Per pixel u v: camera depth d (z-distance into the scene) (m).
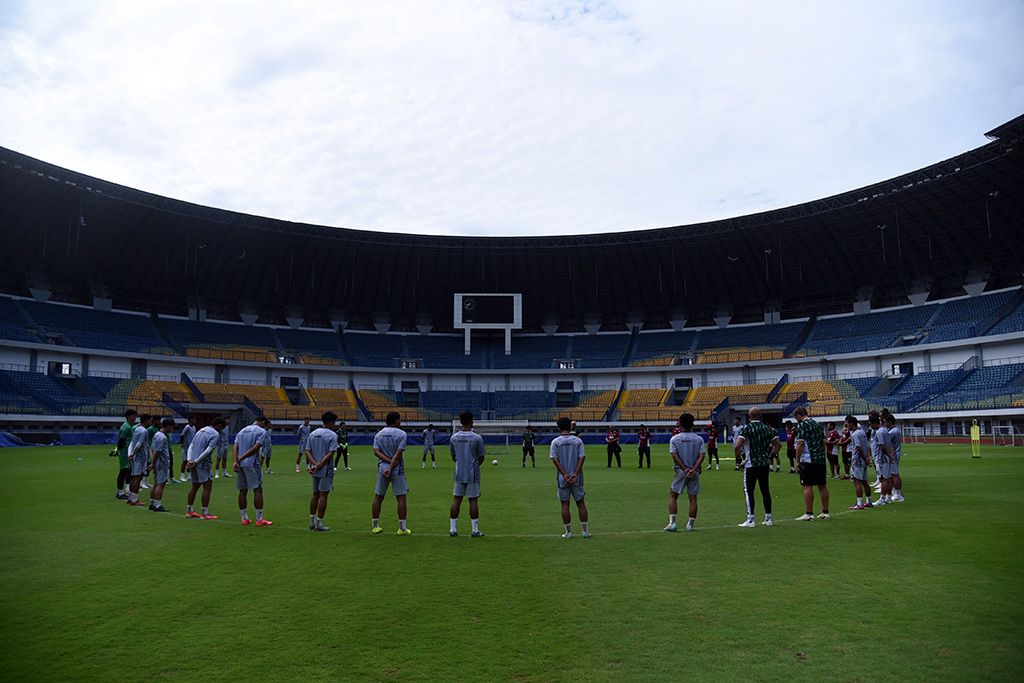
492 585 8.08
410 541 10.90
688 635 6.27
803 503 16.27
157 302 72.62
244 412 64.94
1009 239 59.28
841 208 62.56
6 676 5.38
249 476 12.60
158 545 10.52
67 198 58.81
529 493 19.17
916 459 31.69
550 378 79.12
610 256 77.31
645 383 76.94
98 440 51.16
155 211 63.94
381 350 79.31
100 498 16.69
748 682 5.20
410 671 5.48
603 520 13.69
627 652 5.87
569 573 8.64
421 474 26.52
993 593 7.51
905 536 10.88
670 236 72.50
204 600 7.46
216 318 76.25
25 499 16.45
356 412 69.12
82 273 66.19
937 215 60.06
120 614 6.98
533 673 5.43
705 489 19.91
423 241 75.00
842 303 73.88
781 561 9.20
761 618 6.73
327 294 79.19
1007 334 56.25
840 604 7.15
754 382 72.94
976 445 33.66
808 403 64.44
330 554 9.87
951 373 59.12
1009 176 53.03
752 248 71.62
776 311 76.75
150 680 5.31
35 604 7.32
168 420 14.84
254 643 6.13
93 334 63.44
